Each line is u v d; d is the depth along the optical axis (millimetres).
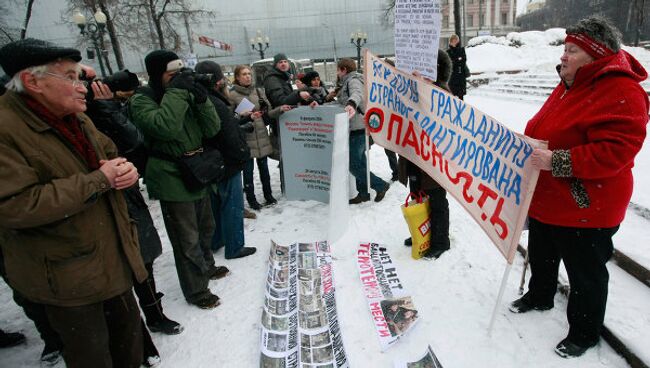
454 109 2400
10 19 21688
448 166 2535
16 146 1342
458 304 2562
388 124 2961
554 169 1747
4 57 1352
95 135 1746
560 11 48812
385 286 2793
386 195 4609
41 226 1430
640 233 2773
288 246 3504
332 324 2449
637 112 1607
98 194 1474
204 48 48625
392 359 2170
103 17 13938
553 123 1873
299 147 3783
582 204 1803
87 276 1541
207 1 50531
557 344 2141
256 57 53250
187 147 2502
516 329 2303
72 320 1576
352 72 4133
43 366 2387
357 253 3223
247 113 3984
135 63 38500
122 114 2293
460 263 3008
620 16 32969
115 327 1868
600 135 1646
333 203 3258
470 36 48938
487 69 15586
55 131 1447
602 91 1670
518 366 2057
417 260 3096
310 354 2221
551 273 2270
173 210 2549
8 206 1284
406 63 2719
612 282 2475
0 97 1393
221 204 3314
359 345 2283
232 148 3121
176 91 2314
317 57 53750
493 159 2164
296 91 3850
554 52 17547
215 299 2791
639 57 13984
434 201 3000
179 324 2566
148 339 2238
